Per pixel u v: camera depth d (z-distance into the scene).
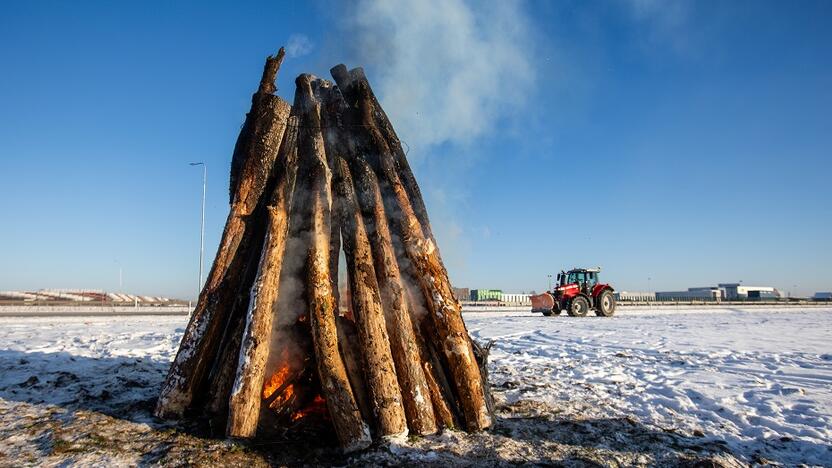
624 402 6.33
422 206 5.64
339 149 5.63
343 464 4.09
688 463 4.19
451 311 5.05
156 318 19.98
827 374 8.27
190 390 4.85
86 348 9.49
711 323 19.75
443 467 3.95
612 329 16.41
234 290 5.20
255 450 4.24
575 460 4.18
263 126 5.52
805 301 62.41
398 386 4.57
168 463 3.88
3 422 4.67
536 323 19.17
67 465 3.78
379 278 4.98
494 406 5.40
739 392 6.92
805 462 4.50
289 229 5.17
